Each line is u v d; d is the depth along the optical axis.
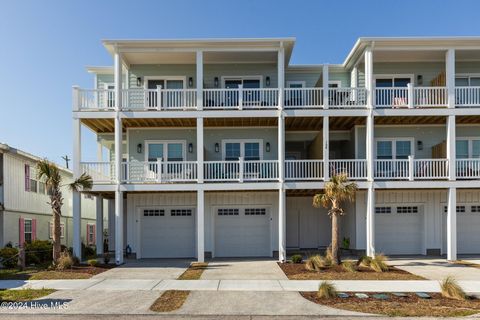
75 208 17.34
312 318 8.76
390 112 17.66
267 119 18.75
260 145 20.30
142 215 19.80
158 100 17.75
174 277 13.62
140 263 17.31
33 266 16.89
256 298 10.48
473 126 20.08
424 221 19.62
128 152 19.98
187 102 18.98
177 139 20.09
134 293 11.12
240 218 19.97
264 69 20.52
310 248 21.33
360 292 11.05
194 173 18.69
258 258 18.98
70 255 16.64
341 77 21.27
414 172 18.44
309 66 20.69
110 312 9.23
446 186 17.61
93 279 13.27
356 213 19.05
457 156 20.00
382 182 17.67
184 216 19.91
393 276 13.45
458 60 19.92
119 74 17.69
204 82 20.38
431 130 20.09
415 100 18.92
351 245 19.61
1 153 20.02
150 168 19.81
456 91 18.84
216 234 19.84
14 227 20.97
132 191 18.12
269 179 17.64
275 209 19.78
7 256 16.75
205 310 9.38
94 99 18.08
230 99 19.11
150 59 19.50
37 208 23.61
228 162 17.97
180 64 20.38
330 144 22.47
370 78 17.78
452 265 16.12
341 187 15.27
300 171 18.69
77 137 17.47
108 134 21.39
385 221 19.89
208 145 20.23
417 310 9.27
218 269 15.39
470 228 19.84
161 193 19.50
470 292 10.93
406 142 20.08
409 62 20.23
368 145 17.73
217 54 18.80
